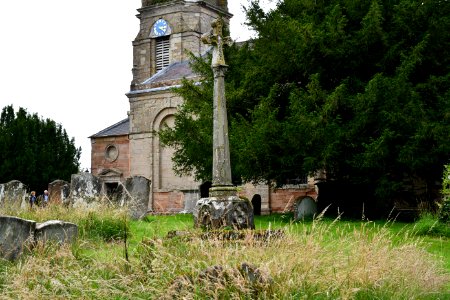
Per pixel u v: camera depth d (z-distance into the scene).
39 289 7.75
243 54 27.95
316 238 9.23
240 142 22.45
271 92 23.03
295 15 25.97
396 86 20.94
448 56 23.08
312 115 21.34
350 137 21.19
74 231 12.12
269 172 22.78
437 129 20.11
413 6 22.20
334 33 22.53
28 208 17.89
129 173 46.62
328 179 24.62
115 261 8.69
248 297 6.95
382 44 22.94
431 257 10.59
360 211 23.36
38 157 51.44
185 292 7.08
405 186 25.14
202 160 28.44
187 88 30.00
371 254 8.32
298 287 7.33
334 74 23.95
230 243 8.97
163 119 45.44
